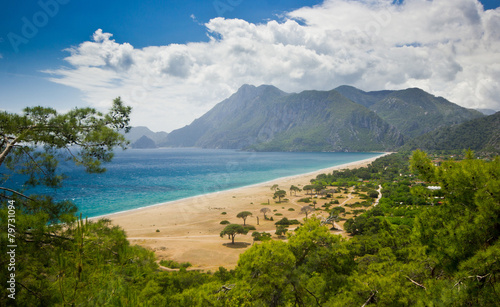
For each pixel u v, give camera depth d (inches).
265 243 421.1
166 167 7628.0
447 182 323.9
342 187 3978.8
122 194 3531.0
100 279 193.2
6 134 316.5
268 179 5029.5
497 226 277.9
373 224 1631.4
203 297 388.5
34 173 335.0
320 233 439.2
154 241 1684.3
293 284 382.3
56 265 212.2
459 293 262.5
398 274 384.5
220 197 3331.7
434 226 326.6
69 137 353.1
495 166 298.8
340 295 389.1
